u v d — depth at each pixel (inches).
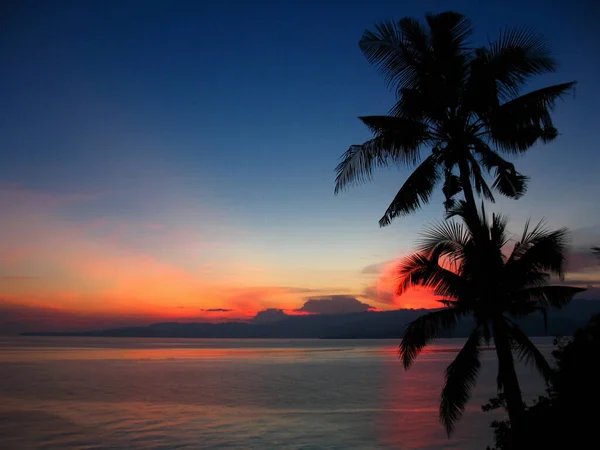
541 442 455.5
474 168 558.3
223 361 3924.7
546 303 516.1
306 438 1008.9
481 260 523.8
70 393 1811.0
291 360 4126.5
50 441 985.5
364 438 1008.9
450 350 6373.0
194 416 1291.8
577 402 451.2
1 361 3764.8
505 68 521.3
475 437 1010.7
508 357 503.5
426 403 1563.7
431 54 563.2
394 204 569.9
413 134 553.9
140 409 1418.6
